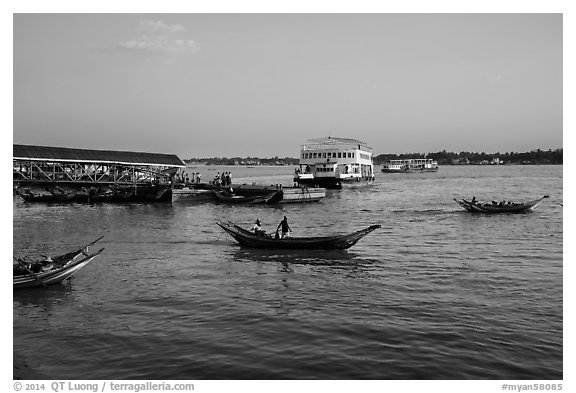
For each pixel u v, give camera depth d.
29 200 70.75
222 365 15.68
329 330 18.31
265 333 18.12
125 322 19.47
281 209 63.19
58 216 55.28
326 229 45.03
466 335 17.73
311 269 27.88
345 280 25.34
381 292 23.05
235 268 28.23
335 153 98.75
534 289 23.28
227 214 57.69
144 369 15.53
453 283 24.44
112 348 17.05
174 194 69.62
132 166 86.31
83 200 70.56
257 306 21.19
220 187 73.88
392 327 18.53
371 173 116.19
